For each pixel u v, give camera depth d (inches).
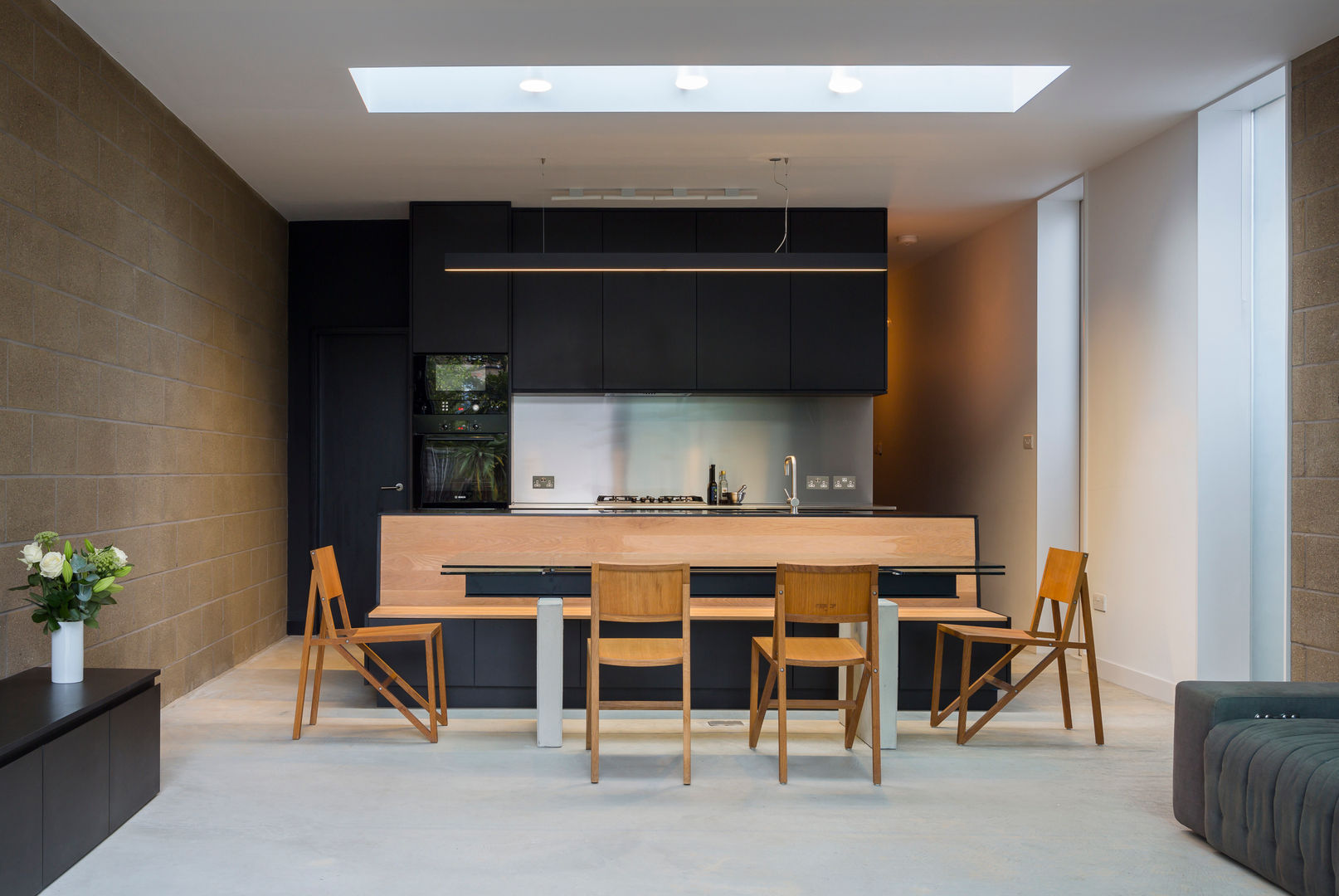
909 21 155.0
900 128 203.8
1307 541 166.7
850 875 112.7
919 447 341.1
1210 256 193.2
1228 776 118.3
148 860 115.3
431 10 150.3
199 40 160.9
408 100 194.5
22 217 140.7
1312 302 165.6
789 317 273.9
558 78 194.7
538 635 166.1
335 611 279.1
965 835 126.1
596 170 234.4
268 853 118.0
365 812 132.5
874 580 148.8
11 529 137.8
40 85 145.3
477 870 113.2
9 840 99.7
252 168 231.0
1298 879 106.0
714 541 205.6
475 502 270.1
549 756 160.4
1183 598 197.0
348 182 243.3
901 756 161.8
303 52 165.9
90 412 161.0
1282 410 187.0
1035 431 254.2
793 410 289.7
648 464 285.1
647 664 148.7
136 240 178.9
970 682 191.0
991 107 196.5
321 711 189.2
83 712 114.9
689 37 160.7
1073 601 168.4
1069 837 125.8
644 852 119.0
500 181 243.3
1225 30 158.1
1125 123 200.4
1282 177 187.8
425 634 169.9
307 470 277.7
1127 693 211.5
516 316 269.7
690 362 271.9
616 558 204.2
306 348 279.1
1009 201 260.4
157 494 187.8
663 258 216.8
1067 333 254.7
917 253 327.0
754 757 160.7
